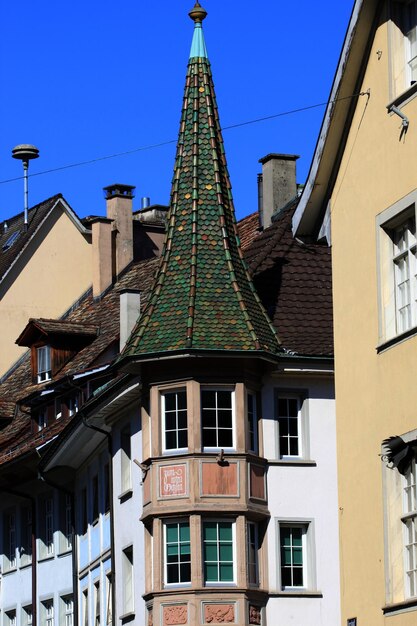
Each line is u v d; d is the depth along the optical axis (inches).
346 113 1360.7
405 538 1238.9
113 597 2025.1
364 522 1285.7
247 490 1825.8
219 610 1803.6
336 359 1350.9
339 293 1358.3
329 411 1873.8
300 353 1852.9
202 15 2012.8
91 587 2178.9
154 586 1833.2
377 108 1317.7
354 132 1352.1
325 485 1859.0
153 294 1879.9
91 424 2059.5
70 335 2529.5
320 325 1900.8
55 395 2381.9
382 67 1312.7
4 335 2827.3
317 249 1998.0
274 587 1828.2
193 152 1950.1
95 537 2164.1
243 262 1903.3
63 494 2340.1
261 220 2233.0
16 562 2487.7
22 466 2383.1
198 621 1800.0
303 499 1851.6
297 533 1852.9
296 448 1868.8
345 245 1355.8
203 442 1834.4
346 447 1322.6
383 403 1270.9
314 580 1834.4
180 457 1830.7
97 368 2253.9
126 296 2176.4
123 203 2751.0
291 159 2215.8
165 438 1852.9
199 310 1845.5
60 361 2529.5
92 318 2628.0
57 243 2869.1
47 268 2856.8
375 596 1259.8
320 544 1844.2
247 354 1815.9
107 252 2723.9
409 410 1234.6
